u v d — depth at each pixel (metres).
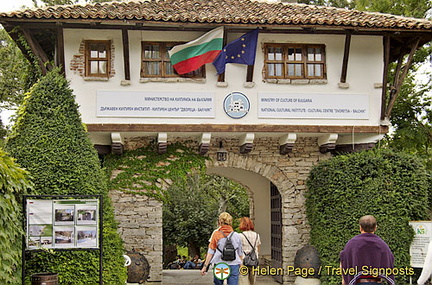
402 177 12.99
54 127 11.09
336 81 14.05
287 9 14.72
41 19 12.30
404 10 19.59
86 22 12.56
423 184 13.06
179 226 24.52
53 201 9.39
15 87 21.38
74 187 10.77
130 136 14.27
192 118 13.47
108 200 11.57
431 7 19.61
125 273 11.70
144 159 14.32
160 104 13.41
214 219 24.94
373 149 14.25
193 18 12.61
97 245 9.50
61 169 10.80
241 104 13.61
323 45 14.08
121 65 13.41
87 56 13.39
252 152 14.78
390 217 12.73
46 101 11.29
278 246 15.73
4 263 8.30
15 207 8.76
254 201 18.14
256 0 15.95
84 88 13.27
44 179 10.64
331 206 13.37
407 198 12.88
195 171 14.48
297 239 14.77
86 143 11.35
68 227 9.42
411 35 13.98
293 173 14.87
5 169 8.38
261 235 17.98
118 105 13.30
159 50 13.62
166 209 24.89
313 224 14.20
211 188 28.27
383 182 12.92
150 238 14.19
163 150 13.91
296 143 14.95
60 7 13.12
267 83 13.79
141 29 13.20
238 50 13.40
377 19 13.51
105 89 13.31
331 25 13.04
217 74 13.60
